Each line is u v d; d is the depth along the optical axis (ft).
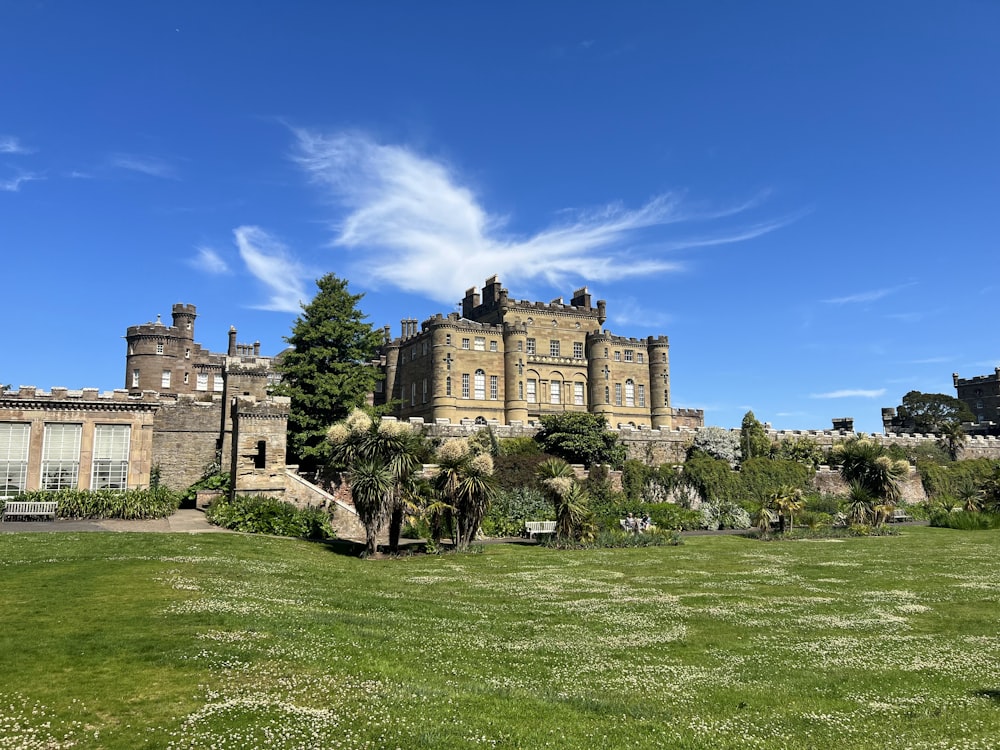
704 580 86.17
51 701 34.94
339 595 67.10
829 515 179.22
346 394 159.43
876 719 36.76
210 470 160.97
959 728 34.78
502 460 176.14
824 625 60.34
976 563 101.96
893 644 53.57
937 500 219.82
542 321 308.40
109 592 59.36
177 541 93.20
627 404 311.68
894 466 172.45
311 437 158.10
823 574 91.66
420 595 71.26
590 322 320.09
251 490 127.85
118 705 34.71
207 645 44.73
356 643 47.75
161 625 49.26
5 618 49.96
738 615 64.28
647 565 100.83
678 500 193.88
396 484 104.78
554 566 98.84
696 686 42.75
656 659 49.06
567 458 199.31
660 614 64.54
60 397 133.49
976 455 287.69
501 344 294.87
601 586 80.89
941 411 386.52
